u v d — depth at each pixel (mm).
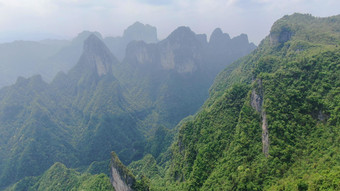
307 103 56844
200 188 61969
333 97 53344
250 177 50625
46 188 107562
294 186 41031
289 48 93500
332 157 43625
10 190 125125
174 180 81062
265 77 66500
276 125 54812
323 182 37250
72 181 103750
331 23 111188
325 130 50219
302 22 124000
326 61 62156
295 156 49188
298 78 63750
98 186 79750
